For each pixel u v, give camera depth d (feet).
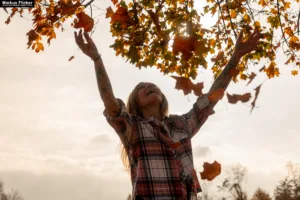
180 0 12.59
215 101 9.04
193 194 7.59
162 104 9.26
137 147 7.84
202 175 7.64
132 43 12.28
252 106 7.27
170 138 8.10
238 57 9.55
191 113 8.95
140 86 9.19
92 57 8.07
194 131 8.87
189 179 7.71
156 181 7.44
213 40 13.51
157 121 8.18
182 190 7.46
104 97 8.00
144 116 9.02
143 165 7.58
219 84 9.28
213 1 13.33
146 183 7.40
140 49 12.43
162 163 7.65
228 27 13.47
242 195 96.68
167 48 12.88
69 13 9.54
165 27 12.64
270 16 14.15
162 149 7.80
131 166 8.09
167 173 7.57
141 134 7.92
